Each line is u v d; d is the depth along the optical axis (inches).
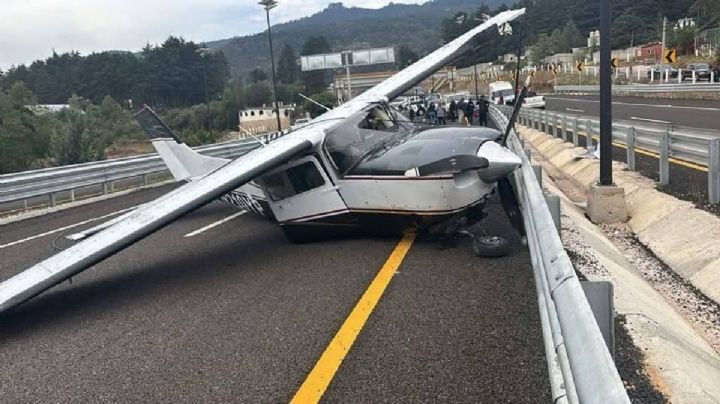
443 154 292.0
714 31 2689.5
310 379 167.0
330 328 204.2
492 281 241.8
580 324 97.3
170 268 311.6
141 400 163.6
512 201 300.7
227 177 288.7
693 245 296.0
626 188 436.5
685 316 238.5
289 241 350.3
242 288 262.4
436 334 191.6
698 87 1433.3
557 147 768.3
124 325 227.8
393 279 255.1
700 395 144.7
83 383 178.2
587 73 3129.9
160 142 522.3
